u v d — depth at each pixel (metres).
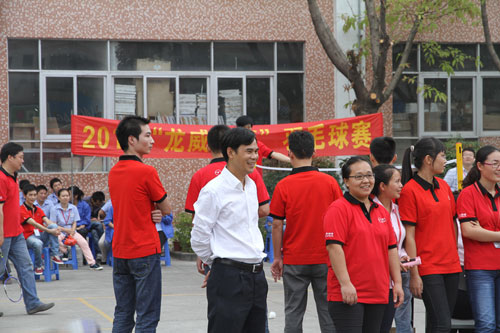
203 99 13.64
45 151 13.05
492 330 5.12
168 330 6.44
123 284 5.07
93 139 9.69
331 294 4.34
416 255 4.93
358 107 11.71
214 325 4.14
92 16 13.06
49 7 12.90
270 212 5.25
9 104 12.84
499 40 14.28
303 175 5.16
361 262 4.26
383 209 4.45
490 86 14.52
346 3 13.63
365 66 13.42
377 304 4.29
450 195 5.18
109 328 6.51
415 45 14.09
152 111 13.45
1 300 8.09
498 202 5.24
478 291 5.16
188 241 12.15
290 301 5.20
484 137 14.48
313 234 5.11
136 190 4.94
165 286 9.16
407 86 14.13
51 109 13.05
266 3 13.63
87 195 13.02
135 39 13.23
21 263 7.15
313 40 13.77
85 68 13.16
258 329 4.24
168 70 13.47
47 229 9.82
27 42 12.93
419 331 6.43
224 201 4.13
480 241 5.16
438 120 14.30
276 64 13.78
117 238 5.02
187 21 13.39
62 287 9.14
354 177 4.29
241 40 13.60
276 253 5.33
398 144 14.15
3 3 12.71
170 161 13.36
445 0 12.11
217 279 4.13
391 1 11.48
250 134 4.14
